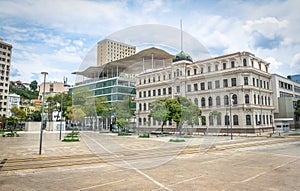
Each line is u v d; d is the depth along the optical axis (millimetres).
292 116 52000
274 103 53312
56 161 11984
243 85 41156
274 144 22562
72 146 19109
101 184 7344
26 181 7980
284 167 10594
